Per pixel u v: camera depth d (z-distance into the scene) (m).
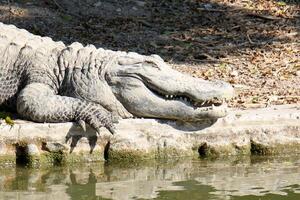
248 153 25.67
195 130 25.28
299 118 26.09
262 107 28.22
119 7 44.44
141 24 42.38
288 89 32.22
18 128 24.06
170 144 24.97
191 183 22.66
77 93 25.41
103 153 24.58
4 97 26.19
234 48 39.19
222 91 24.52
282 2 46.84
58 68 25.95
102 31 41.03
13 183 22.55
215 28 42.38
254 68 35.78
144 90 24.94
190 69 35.53
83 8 43.72
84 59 25.80
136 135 24.73
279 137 25.75
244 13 44.75
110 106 25.23
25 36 27.12
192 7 45.41
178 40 40.28
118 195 21.44
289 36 41.31
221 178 23.22
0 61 26.27
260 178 23.17
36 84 25.48
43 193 21.56
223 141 25.41
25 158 24.11
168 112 24.89
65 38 39.62
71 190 21.91
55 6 43.41
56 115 24.39
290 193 21.69
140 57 25.41
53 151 24.20
